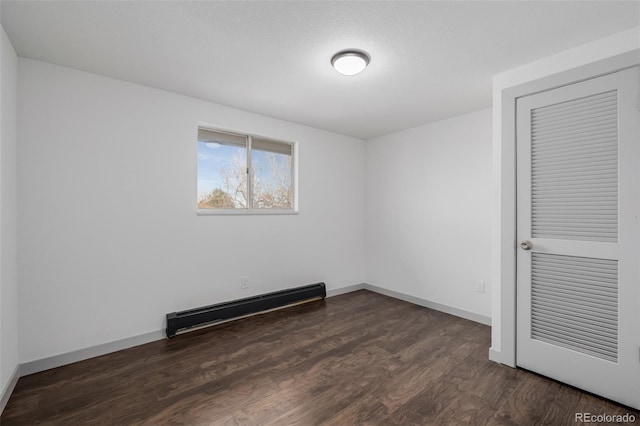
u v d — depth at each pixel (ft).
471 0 4.87
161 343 8.33
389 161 13.32
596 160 6.01
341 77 7.75
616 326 5.80
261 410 5.56
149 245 8.46
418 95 8.90
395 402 5.81
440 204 11.35
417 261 12.14
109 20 5.45
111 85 7.84
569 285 6.37
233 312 9.73
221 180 10.27
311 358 7.53
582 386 6.15
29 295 6.73
